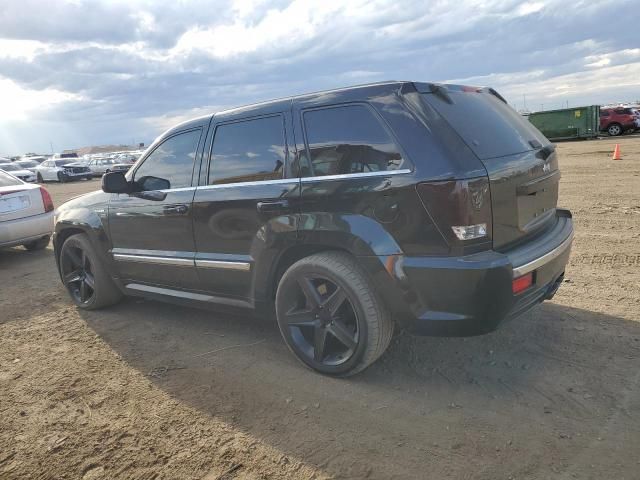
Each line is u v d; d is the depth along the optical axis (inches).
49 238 335.9
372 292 124.8
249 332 174.1
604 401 118.3
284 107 139.7
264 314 151.3
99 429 121.2
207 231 155.3
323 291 135.3
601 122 1240.8
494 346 149.4
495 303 113.0
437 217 111.3
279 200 135.7
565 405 117.9
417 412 119.4
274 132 141.1
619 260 223.0
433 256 113.9
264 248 141.1
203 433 116.8
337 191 125.3
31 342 177.9
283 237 136.3
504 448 104.4
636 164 583.5
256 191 141.5
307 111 134.6
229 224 148.9
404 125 117.3
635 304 171.9
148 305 210.4
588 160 671.1
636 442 103.4
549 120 1243.2
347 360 132.0
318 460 105.0
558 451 102.3
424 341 156.0
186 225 160.9
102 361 158.6
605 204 358.3
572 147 954.7
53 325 193.8
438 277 113.1
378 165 120.2
